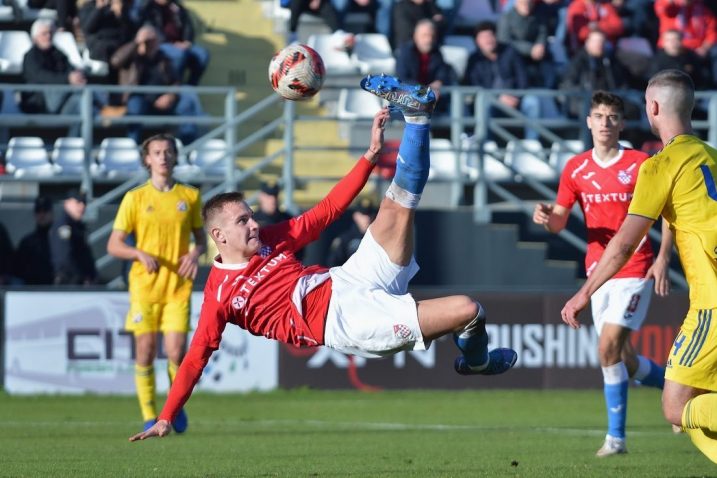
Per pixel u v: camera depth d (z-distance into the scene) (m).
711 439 17.02
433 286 47.44
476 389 41.91
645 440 27.88
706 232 16.81
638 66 52.12
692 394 17.12
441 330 17.23
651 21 57.06
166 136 30.00
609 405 24.52
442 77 50.00
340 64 53.50
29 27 54.16
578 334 42.19
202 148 47.91
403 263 17.92
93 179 47.91
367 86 17.52
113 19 49.91
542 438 28.34
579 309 17.20
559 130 51.94
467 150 47.25
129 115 48.56
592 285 17.17
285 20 57.56
